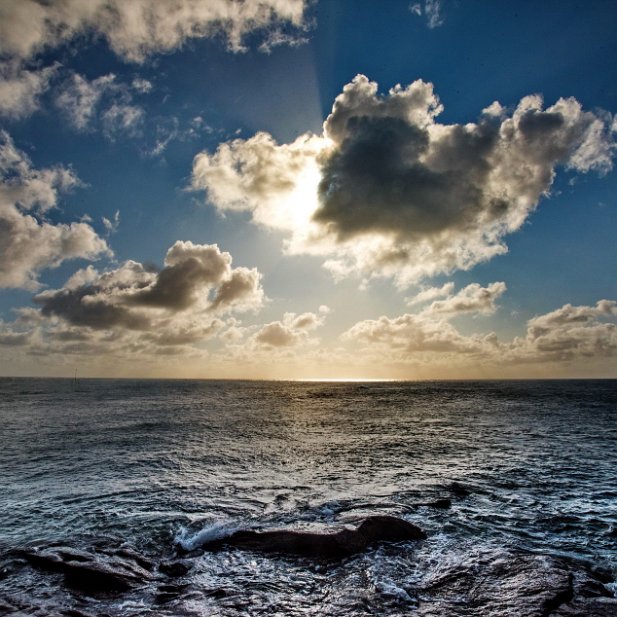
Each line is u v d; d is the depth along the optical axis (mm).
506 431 29578
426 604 7043
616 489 14703
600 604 6840
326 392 96062
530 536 10508
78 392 81562
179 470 17797
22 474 17078
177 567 8586
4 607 6883
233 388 119500
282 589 7668
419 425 33625
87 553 8758
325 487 15141
